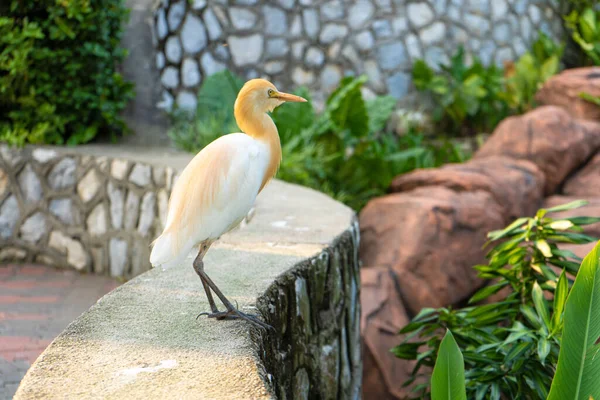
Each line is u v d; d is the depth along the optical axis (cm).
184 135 710
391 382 512
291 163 654
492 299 604
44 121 632
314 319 320
